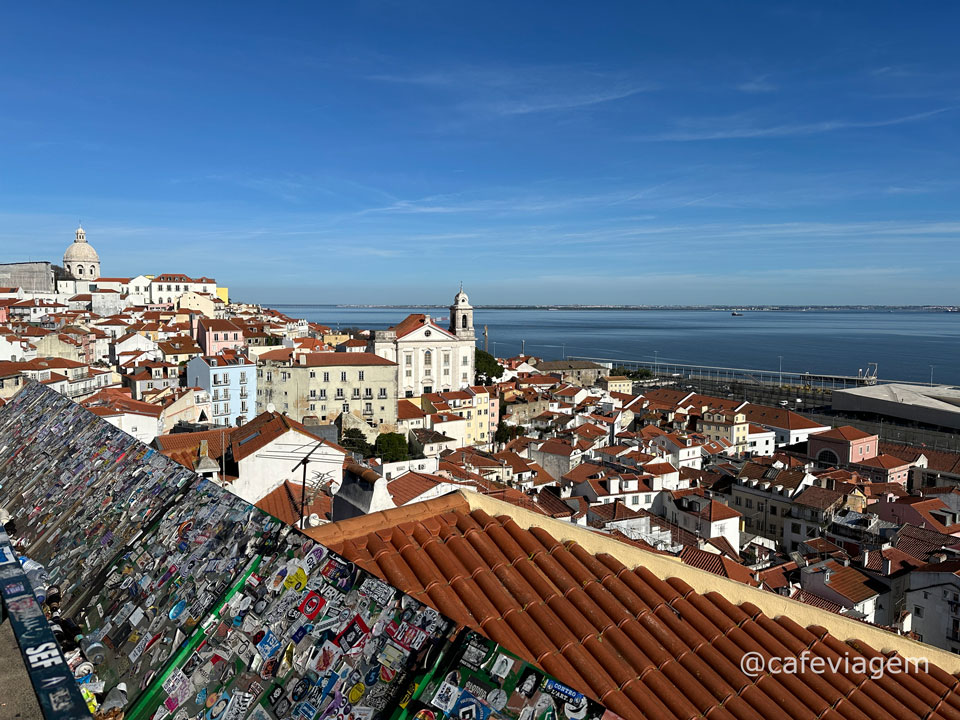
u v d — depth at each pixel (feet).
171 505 34.24
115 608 29.89
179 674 24.14
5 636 27.07
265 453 123.34
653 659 35.91
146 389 380.58
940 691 41.75
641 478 287.28
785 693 36.35
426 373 516.32
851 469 357.20
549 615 36.60
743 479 299.17
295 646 22.62
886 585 188.75
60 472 48.19
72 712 17.28
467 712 18.90
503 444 461.78
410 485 109.70
